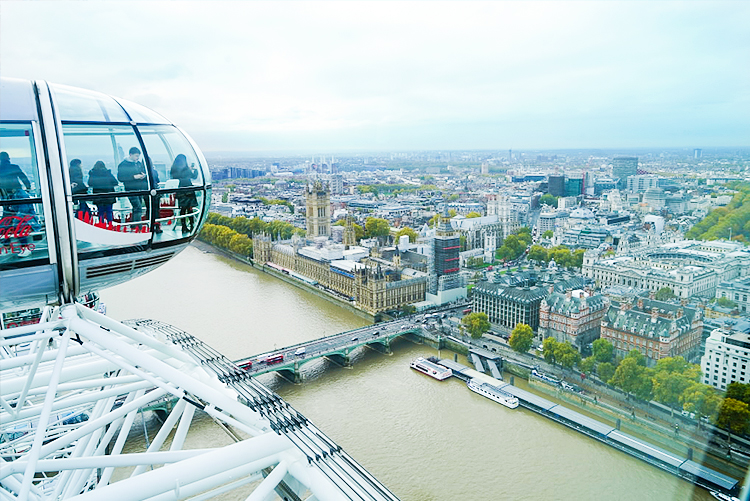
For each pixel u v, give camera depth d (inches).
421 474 4480.8
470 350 7268.7
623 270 7785.4
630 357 5516.7
